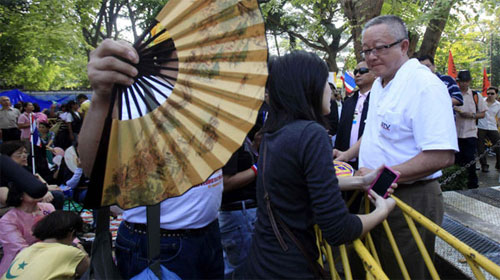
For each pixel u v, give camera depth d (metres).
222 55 1.24
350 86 8.62
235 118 1.26
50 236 2.82
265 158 1.60
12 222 3.30
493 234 3.74
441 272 3.36
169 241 1.83
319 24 9.41
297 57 1.59
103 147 1.20
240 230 2.60
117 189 1.24
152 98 1.23
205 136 1.26
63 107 12.12
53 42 10.41
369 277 1.54
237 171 2.46
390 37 2.29
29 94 19.33
